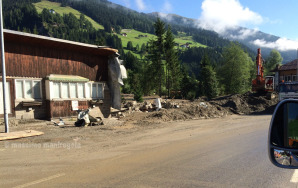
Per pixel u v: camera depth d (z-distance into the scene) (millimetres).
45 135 9945
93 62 17438
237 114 20266
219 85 53000
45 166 5508
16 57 13383
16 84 13375
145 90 60594
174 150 7117
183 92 49375
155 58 50906
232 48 53188
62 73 15516
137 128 12086
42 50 14609
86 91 16688
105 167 5418
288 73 44500
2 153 6797
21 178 4688
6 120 10102
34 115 13992
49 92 14305
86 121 12859
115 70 18125
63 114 14922
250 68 61281
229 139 8844
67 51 15898
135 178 4668
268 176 4762
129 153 6777
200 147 7504
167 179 4602
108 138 9297
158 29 50219
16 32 12508
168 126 12773
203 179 4598
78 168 5344
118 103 18281
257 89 27656
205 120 15656
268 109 20438
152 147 7574
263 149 7113
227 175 4828
